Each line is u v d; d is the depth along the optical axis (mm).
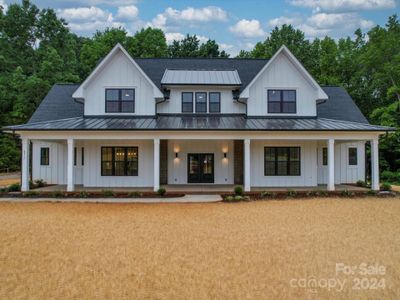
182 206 14031
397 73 32406
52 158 21172
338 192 16641
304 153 19469
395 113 31406
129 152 19391
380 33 35594
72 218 11586
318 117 20469
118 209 13336
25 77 39781
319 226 10344
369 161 26125
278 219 11367
